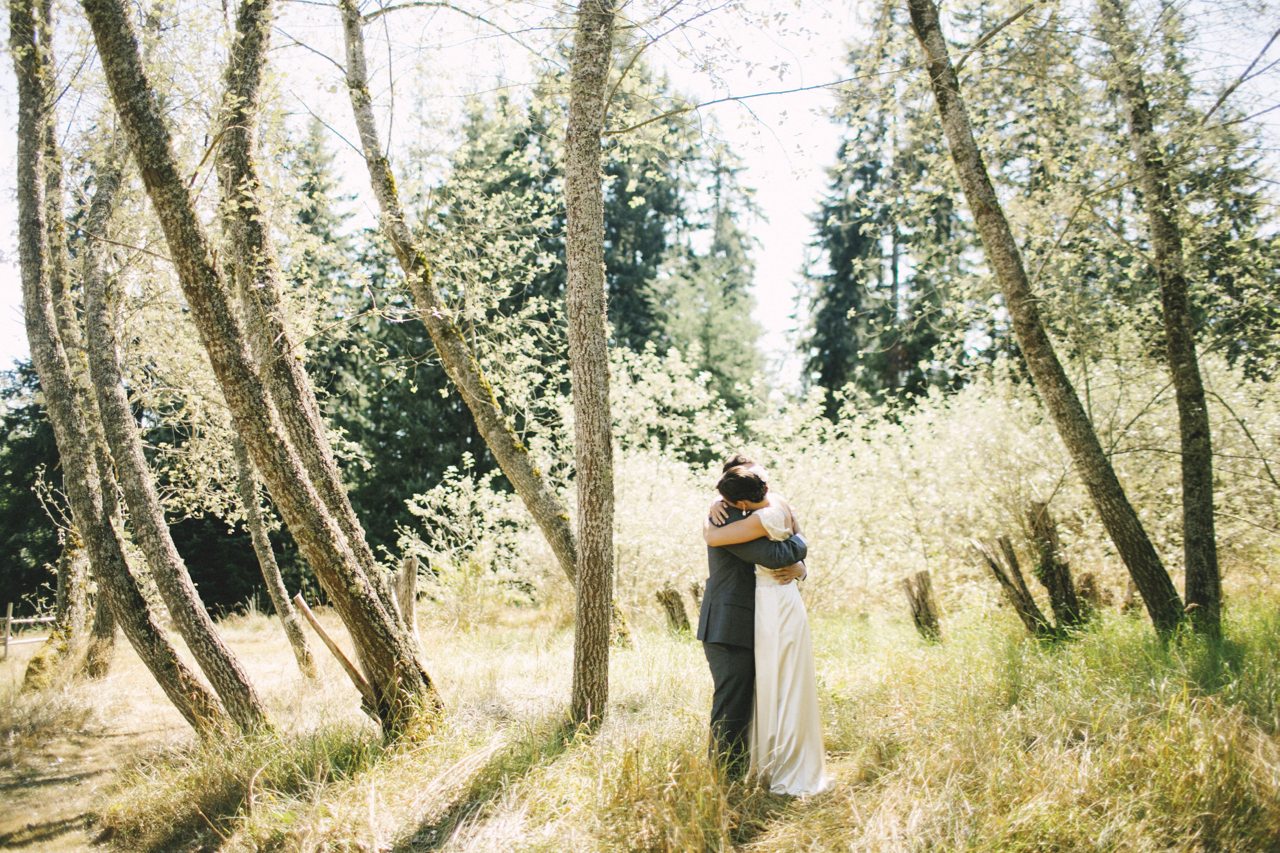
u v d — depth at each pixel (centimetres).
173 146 509
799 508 1140
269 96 621
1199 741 384
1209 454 678
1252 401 940
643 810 392
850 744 488
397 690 546
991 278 821
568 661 761
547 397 1264
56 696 843
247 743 566
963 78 756
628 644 874
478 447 2364
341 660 559
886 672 604
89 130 792
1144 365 892
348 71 777
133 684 970
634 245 2680
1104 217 753
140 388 1070
